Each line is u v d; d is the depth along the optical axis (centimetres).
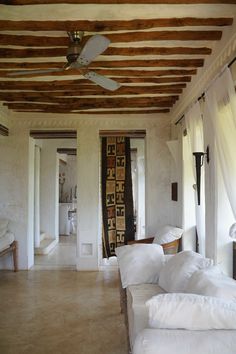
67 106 541
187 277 273
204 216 394
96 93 472
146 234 591
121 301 371
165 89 461
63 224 1035
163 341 160
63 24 285
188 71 397
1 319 371
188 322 168
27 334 332
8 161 595
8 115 584
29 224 605
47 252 755
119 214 612
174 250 478
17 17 279
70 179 1130
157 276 337
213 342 160
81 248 594
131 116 594
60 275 560
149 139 596
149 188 593
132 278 332
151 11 271
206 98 345
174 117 548
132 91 465
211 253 348
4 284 507
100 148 614
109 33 307
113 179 613
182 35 306
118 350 300
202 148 395
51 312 392
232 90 271
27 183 595
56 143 881
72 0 249
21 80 431
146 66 373
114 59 368
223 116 298
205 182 370
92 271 585
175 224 548
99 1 250
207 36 306
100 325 354
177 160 527
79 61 289
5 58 353
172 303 171
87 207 595
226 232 329
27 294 459
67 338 324
